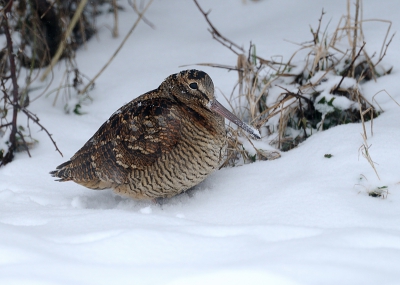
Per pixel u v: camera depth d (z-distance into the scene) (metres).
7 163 10.91
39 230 7.13
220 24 14.34
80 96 12.48
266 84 10.88
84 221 7.50
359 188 8.28
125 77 12.98
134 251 6.31
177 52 13.50
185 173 8.69
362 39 11.80
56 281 5.62
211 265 5.95
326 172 8.83
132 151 8.77
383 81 11.04
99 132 9.33
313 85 10.77
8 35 11.23
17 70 13.46
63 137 11.57
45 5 13.23
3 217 7.98
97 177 9.14
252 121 10.35
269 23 13.83
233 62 12.66
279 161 9.63
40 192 9.74
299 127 10.81
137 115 8.89
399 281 5.53
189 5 15.39
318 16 13.52
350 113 10.47
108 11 15.20
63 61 13.79
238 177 9.37
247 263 5.88
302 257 6.00
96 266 5.95
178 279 5.63
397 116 10.05
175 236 6.62
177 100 9.05
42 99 12.80
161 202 9.15
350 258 5.97
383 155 8.88
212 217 8.20
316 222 7.57
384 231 6.77
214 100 9.02
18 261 6.04
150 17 15.02
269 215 7.94
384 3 13.39
